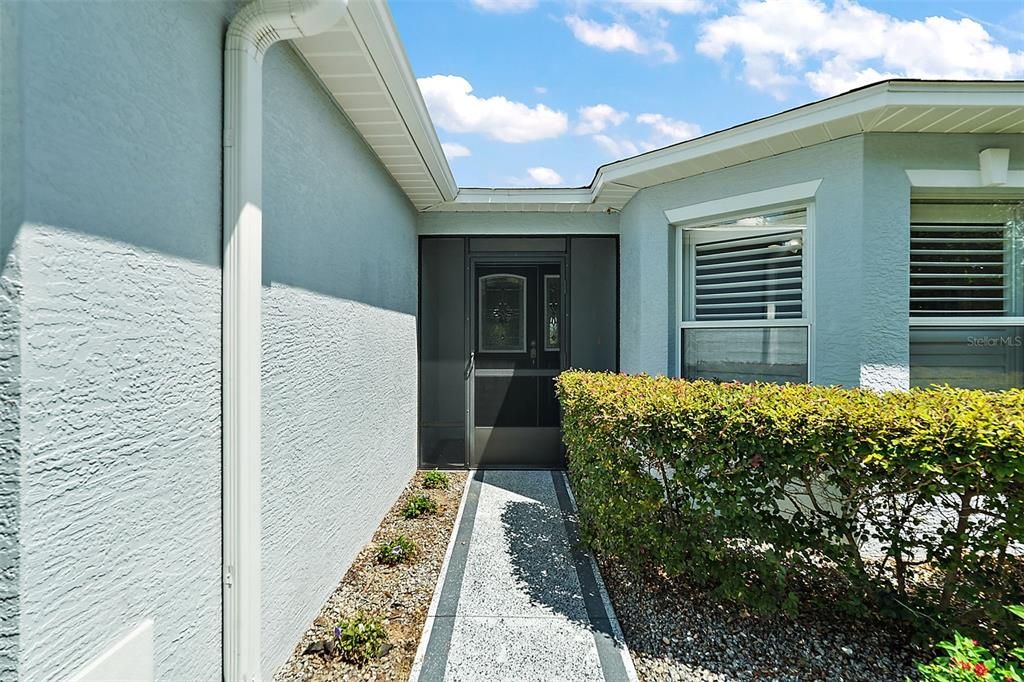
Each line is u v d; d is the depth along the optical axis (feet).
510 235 19.19
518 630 8.66
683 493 9.20
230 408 6.14
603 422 10.18
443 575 10.68
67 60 3.95
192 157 5.57
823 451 7.59
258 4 6.10
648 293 15.71
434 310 19.61
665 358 15.25
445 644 8.26
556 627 8.74
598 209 18.45
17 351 3.58
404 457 16.60
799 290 12.77
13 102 3.58
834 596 8.62
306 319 8.49
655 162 14.01
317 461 9.01
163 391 5.09
